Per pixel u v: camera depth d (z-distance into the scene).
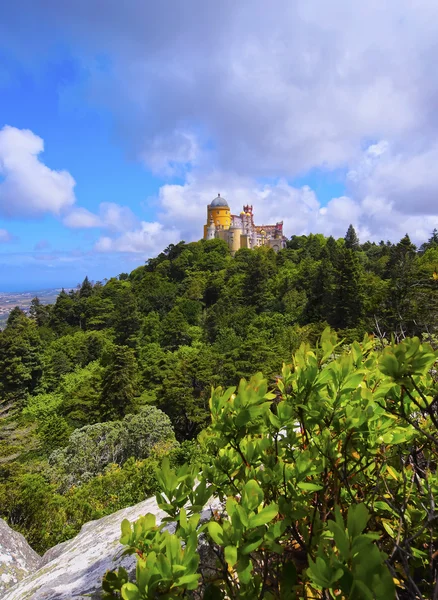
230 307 58.31
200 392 28.91
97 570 2.27
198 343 51.69
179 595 0.78
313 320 44.78
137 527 0.98
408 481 1.31
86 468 16.78
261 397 1.10
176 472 1.12
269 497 1.15
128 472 10.60
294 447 1.36
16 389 40.84
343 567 0.68
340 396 1.15
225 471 1.18
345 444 1.12
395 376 1.00
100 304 72.56
